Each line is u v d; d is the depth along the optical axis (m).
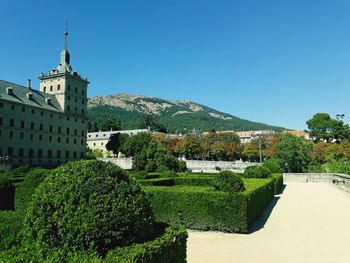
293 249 12.07
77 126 99.00
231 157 114.94
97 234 6.18
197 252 11.60
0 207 18.00
